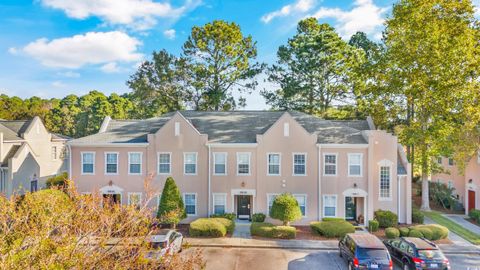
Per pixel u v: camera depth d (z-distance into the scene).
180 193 25.14
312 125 27.61
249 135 26.28
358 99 37.31
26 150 31.52
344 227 21.33
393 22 28.59
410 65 27.83
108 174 25.45
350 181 24.70
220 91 44.66
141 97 45.72
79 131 64.88
